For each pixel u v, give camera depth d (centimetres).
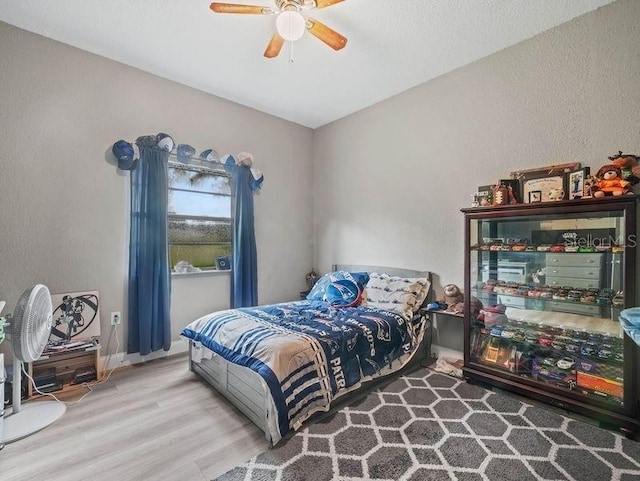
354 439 181
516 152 261
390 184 358
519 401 225
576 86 231
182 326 328
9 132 239
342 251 416
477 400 226
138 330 286
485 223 263
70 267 265
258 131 392
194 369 273
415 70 302
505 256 254
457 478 151
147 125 304
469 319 259
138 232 287
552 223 231
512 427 193
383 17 229
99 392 238
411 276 335
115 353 285
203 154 339
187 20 233
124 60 286
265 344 203
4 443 176
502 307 251
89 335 260
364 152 387
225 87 336
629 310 155
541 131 248
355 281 336
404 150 344
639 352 189
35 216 250
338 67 296
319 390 202
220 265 361
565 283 222
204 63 290
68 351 246
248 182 372
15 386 204
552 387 214
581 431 189
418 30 243
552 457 165
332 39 212
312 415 203
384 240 365
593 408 196
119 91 288
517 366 237
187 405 220
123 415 207
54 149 257
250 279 368
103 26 240
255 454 168
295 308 301
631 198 184
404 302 295
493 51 272
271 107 384
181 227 333
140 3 215
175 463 162
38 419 198
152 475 153
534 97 251
